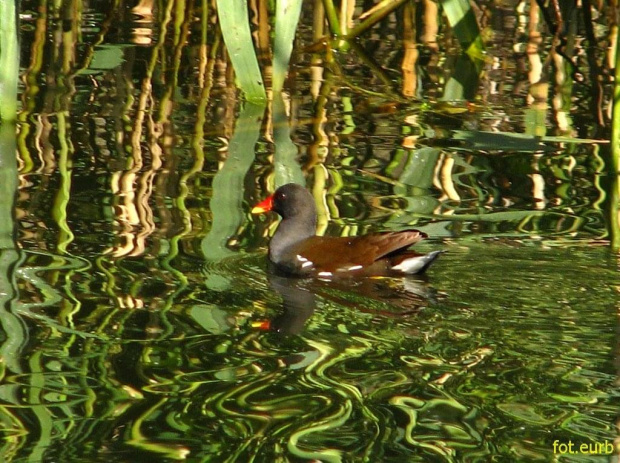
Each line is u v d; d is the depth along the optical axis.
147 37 20.06
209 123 16.20
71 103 16.88
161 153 14.88
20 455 7.77
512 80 18.55
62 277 11.03
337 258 11.56
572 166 14.59
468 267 11.36
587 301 10.55
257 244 12.33
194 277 11.23
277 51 16.70
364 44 20.39
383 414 8.39
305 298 10.90
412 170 14.38
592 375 9.02
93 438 8.02
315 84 18.17
